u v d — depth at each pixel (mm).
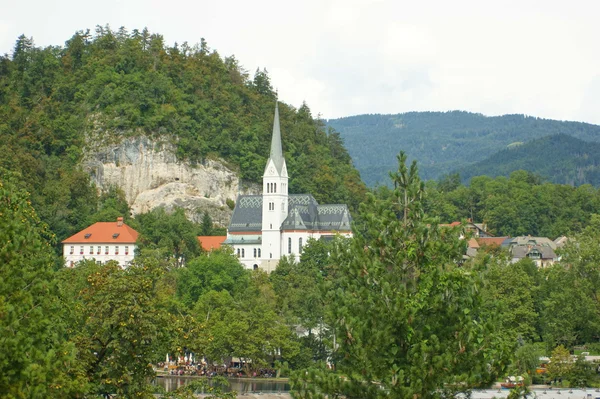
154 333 100938
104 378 100812
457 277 88875
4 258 80250
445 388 86250
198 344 109125
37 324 78000
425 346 84438
